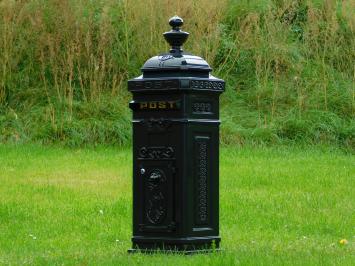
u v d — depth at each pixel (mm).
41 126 19281
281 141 19156
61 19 20641
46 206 12141
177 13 20875
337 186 14141
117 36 21141
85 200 12656
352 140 19406
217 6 21344
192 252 7973
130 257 7910
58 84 20562
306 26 22109
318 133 19422
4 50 20406
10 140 18891
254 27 21938
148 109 8055
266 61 21359
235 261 7629
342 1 22844
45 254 8781
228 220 11344
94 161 16797
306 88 20672
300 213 11859
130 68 20844
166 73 8008
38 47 20609
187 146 7930
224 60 21641
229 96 20812
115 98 20203
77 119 19547
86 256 8438
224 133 19203
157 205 8031
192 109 7973
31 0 20906
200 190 8070
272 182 14414
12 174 15102
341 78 21219
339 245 9414
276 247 9133
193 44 20797
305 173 15344
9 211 11680
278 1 23219
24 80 20562
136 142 8133
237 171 15477
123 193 13375
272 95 20547
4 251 9195
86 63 20656
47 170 15602
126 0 21328
